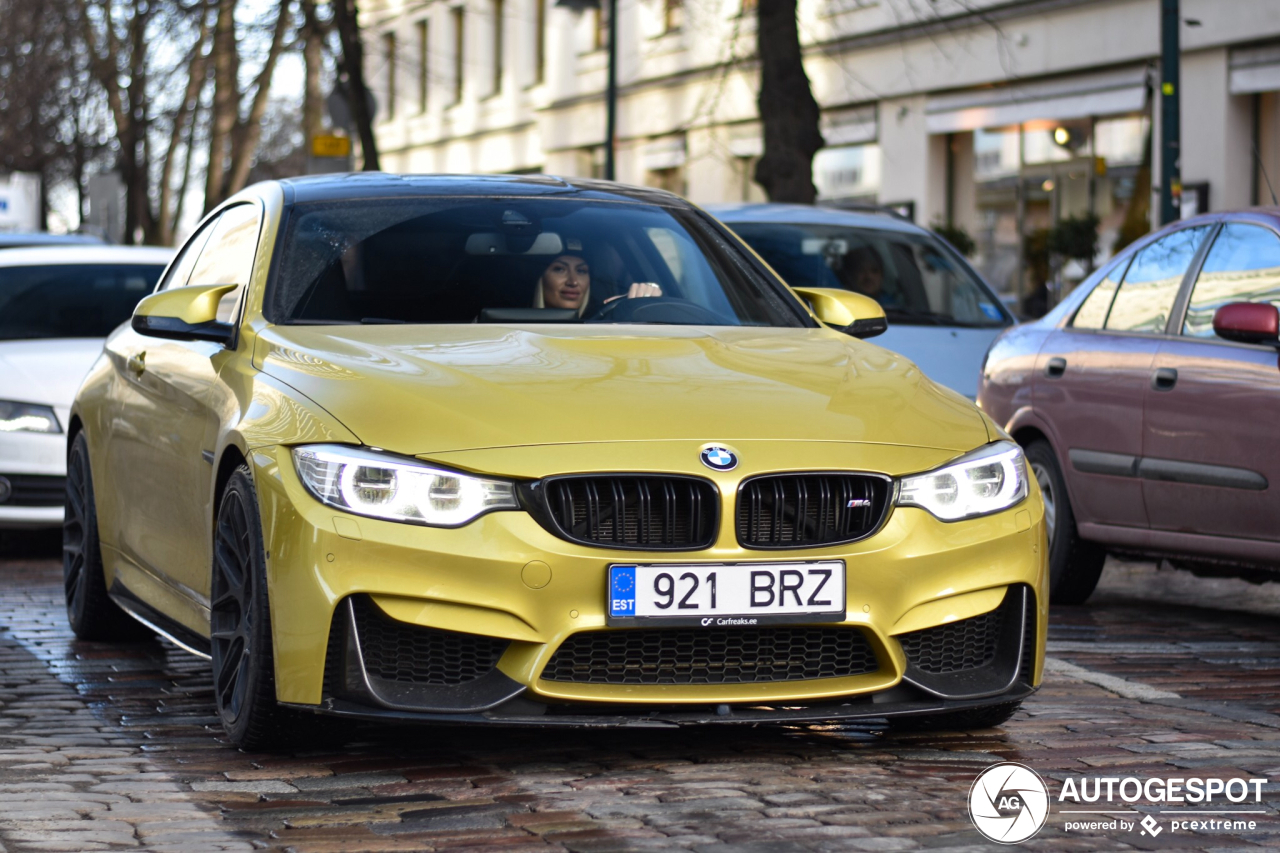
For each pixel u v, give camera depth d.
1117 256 8.27
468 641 4.38
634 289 5.72
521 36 36.53
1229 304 6.87
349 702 4.37
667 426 4.48
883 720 5.21
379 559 4.32
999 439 4.86
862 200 25.25
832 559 4.43
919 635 4.59
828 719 4.45
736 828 3.94
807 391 4.80
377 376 4.69
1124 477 7.65
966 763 4.65
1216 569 7.56
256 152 44.16
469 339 5.08
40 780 4.45
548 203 6.07
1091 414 7.87
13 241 13.47
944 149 23.72
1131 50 20.00
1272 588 8.95
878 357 5.31
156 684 5.96
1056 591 8.20
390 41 29.52
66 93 35.78
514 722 4.31
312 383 4.77
